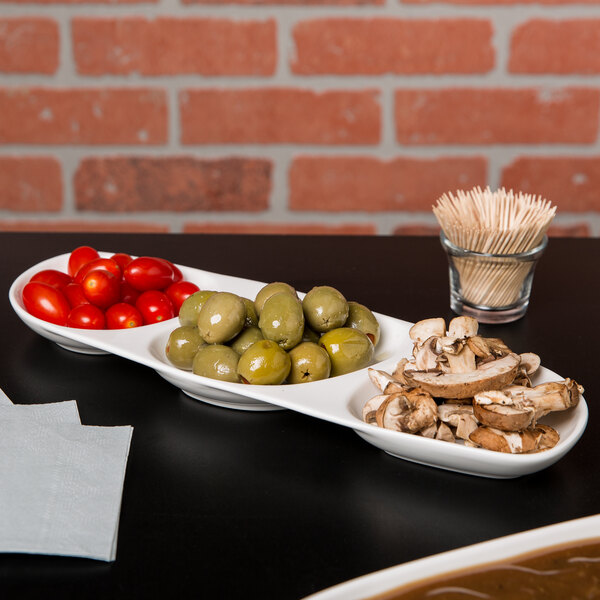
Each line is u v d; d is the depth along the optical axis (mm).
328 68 1587
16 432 669
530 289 1007
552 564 506
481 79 1590
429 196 1665
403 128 1621
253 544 583
